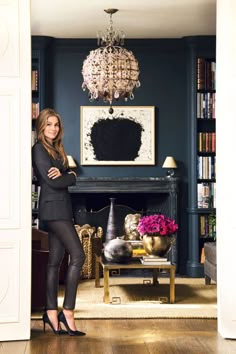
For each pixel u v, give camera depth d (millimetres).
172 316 7578
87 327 7043
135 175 11406
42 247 9180
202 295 9117
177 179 11125
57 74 11320
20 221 6434
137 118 11359
